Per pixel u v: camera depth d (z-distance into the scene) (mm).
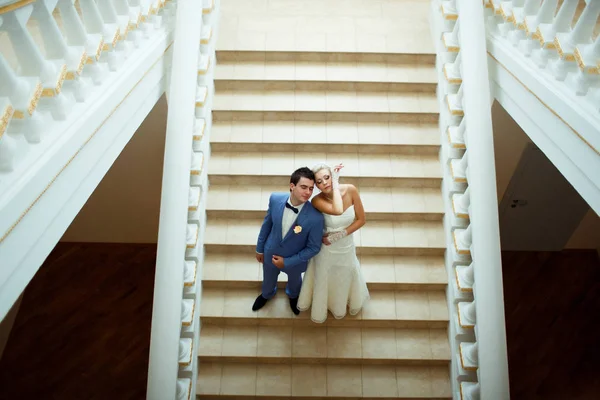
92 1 3172
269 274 4641
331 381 4930
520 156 6465
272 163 5637
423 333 5098
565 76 3492
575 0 3369
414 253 5340
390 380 4945
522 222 7277
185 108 4469
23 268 2496
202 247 5180
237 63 6035
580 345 6645
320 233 4051
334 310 4887
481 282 4152
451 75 5203
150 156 6453
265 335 5062
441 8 5621
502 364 4062
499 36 4625
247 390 4879
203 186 5273
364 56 6031
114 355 6539
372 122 5836
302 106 5793
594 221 7191
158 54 4562
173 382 4051
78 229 7477
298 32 6195
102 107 3330
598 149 2932
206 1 5484
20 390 6219
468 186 4543
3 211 2277
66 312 6906
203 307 5105
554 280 7305
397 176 5527
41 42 3838
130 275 7355
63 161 2816
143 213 7285
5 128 2322
